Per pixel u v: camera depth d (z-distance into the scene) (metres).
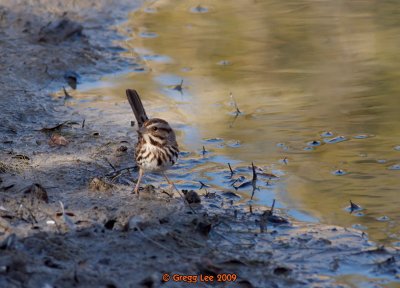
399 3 21.03
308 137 13.67
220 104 15.10
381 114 14.45
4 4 19.81
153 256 9.41
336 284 9.23
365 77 16.14
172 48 18.11
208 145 13.41
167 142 11.23
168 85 16.03
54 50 17.38
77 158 12.63
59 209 10.57
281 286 9.12
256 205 11.34
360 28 19.05
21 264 8.72
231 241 10.14
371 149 13.16
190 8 21.09
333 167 12.55
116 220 10.38
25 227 9.90
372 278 9.40
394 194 11.60
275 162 12.80
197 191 11.77
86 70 16.70
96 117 14.47
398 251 10.03
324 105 14.93
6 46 17.31
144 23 19.78
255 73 16.55
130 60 17.38
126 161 12.66
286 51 17.70
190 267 9.23
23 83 15.71
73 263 9.05
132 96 12.66
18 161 12.31
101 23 19.56
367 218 10.95
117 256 9.31
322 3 21.20
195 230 10.21
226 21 19.92
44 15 19.47
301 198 11.56
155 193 11.48
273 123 14.25
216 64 17.11
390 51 17.44
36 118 14.27
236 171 12.47
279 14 20.33
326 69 16.62
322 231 10.54
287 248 10.03
